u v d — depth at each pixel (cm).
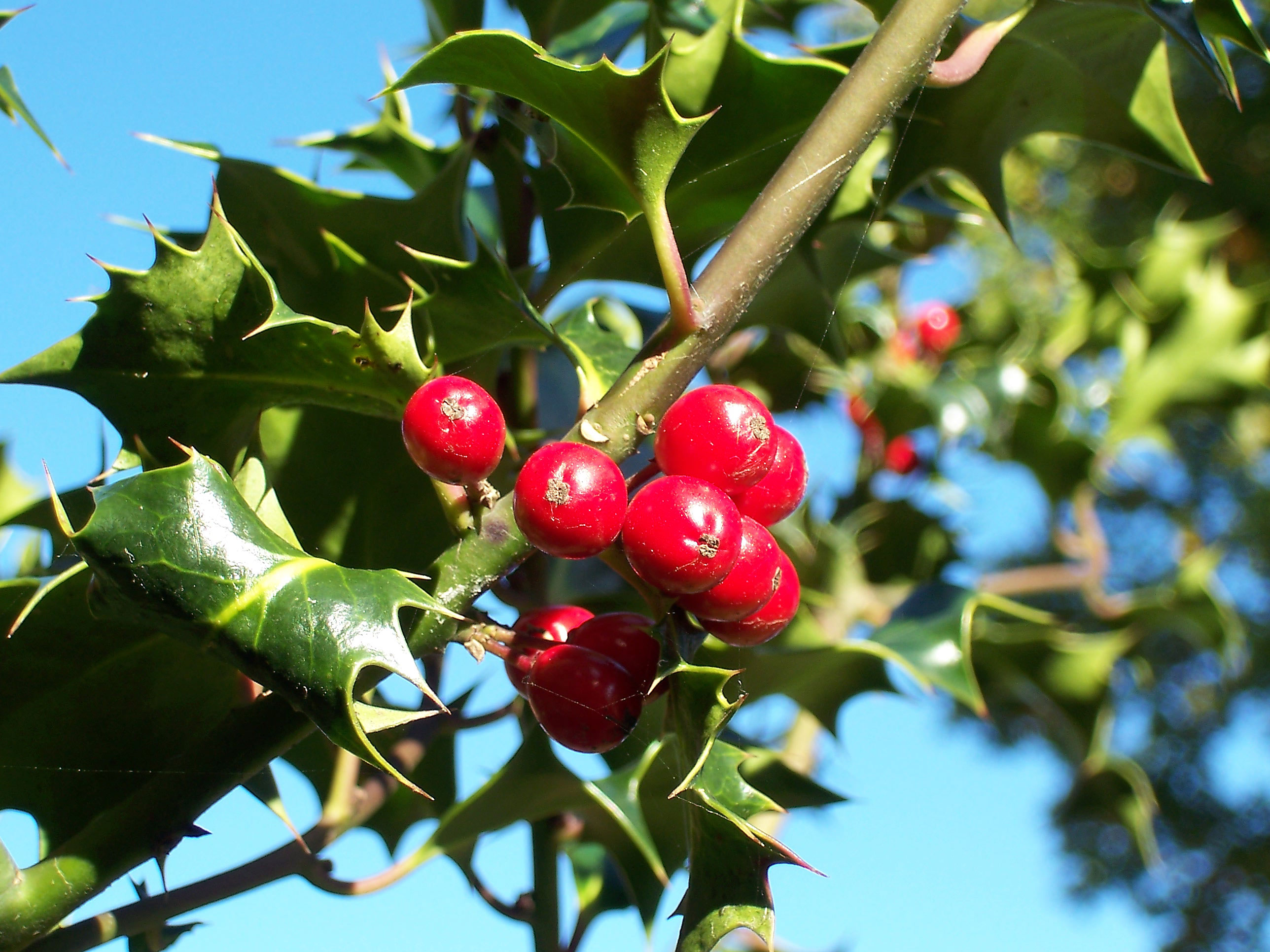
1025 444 29
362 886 16
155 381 14
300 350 13
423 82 13
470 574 13
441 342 16
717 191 17
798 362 27
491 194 23
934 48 14
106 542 11
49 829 14
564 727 13
